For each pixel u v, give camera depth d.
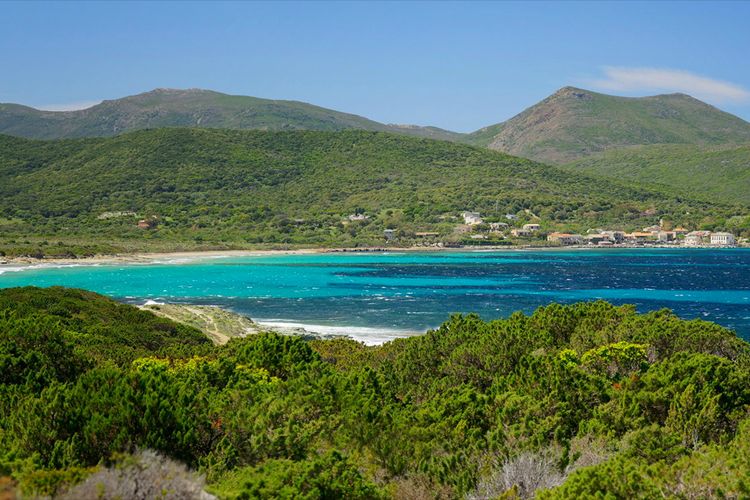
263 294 95.31
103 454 13.19
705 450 15.42
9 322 22.12
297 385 18.77
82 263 145.62
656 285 111.88
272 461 13.37
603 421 17.66
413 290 102.19
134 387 14.98
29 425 13.66
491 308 81.00
